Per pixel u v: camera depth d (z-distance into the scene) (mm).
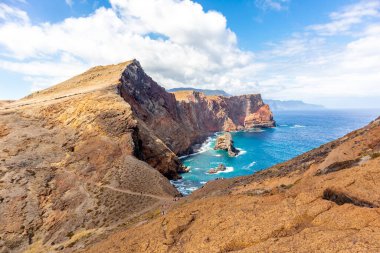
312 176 24578
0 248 40938
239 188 32656
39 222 46562
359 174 17281
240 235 16453
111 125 74812
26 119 77000
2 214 46344
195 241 18062
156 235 21875
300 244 12930
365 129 34188
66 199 52219
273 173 37688
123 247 22859
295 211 16719
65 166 61594
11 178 53938
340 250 11469
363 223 13062
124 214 47750
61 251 38000
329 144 40969
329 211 15188
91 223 46031
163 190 58094
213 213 21469
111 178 58750
